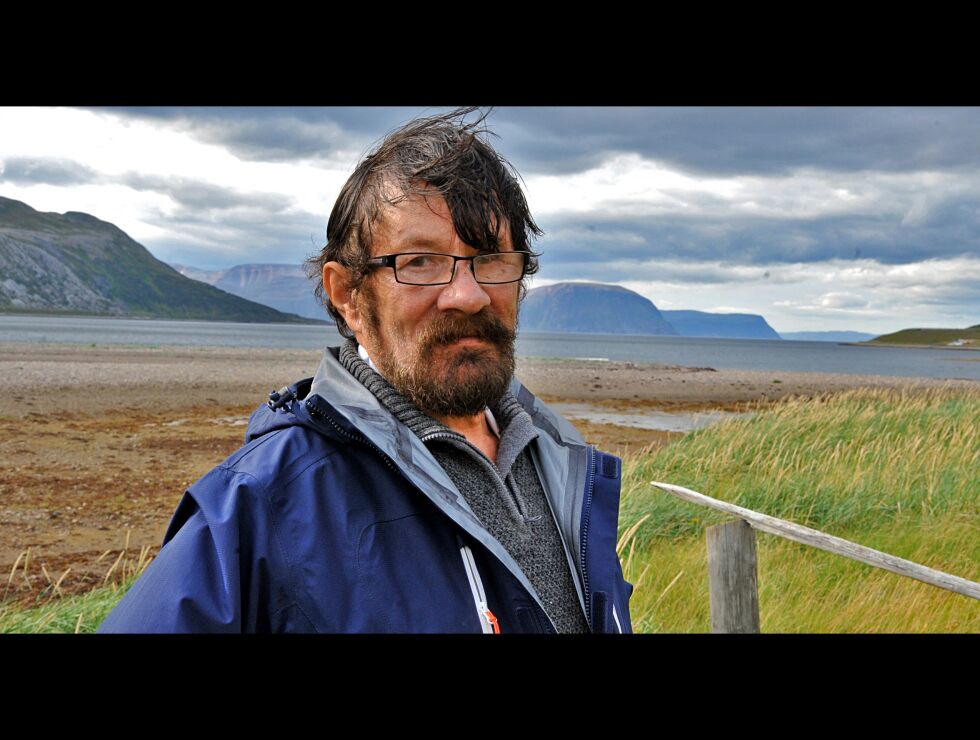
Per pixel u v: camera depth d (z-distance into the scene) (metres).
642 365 53.81
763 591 5.01
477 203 1.10
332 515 0.99
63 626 4.11
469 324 1.10
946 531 6.36
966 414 10.95
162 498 9.95
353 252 1.16
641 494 6.82
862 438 9.55
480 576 1.06
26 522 8.47
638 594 4.87
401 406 1.12
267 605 0.95
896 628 4.42
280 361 40.38
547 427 1.40
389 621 0.97
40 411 18.05
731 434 9.46
